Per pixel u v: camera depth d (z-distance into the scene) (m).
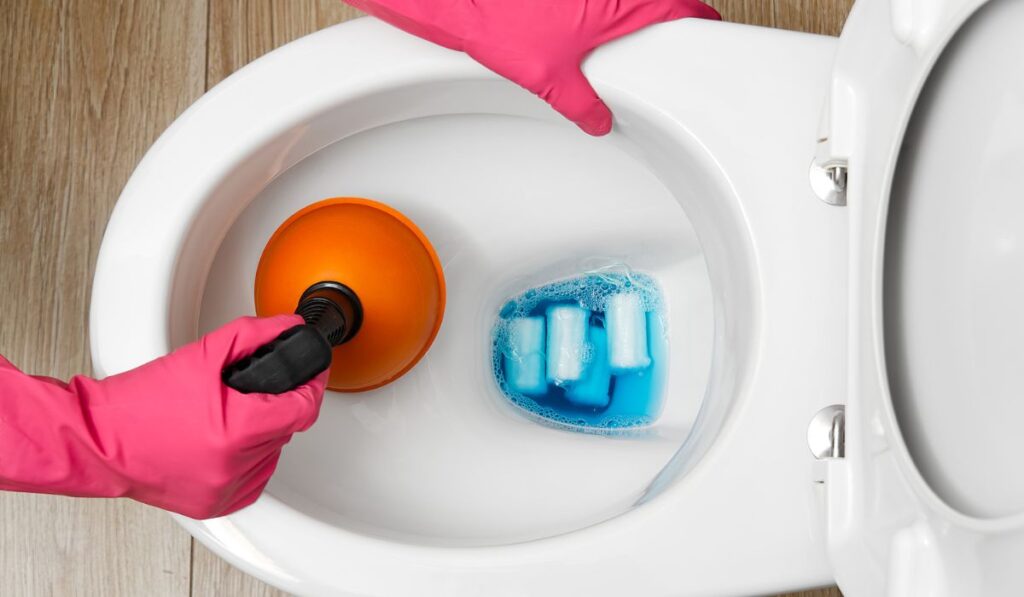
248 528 0.94
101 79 1.37
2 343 1.34
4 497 1.32
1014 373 0.76
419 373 1.12
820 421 0.93
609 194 1.12
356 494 1.06
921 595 0.83
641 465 1.09
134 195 0.97
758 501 0.93
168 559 1.32
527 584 0.93
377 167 1.09
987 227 0.78
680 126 0.97
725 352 1.03
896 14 0.84
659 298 1.20
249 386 0.89
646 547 0.93
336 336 0.95
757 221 0.95
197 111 0.98
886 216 0.84
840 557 0.91
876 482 0.87
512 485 1.09
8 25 1.37
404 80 0.99
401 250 1.03
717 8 1.36
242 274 1.08
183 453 0.89
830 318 0.94
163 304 0.96
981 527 0.75
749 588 0.93
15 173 1.36
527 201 1.13
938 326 0.82
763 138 0.96
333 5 1.38
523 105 1.04
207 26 1.38
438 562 0.93
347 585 0.93
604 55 0.98
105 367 0.96
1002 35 0.78
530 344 1.21
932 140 0.83
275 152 1.00
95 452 0.89
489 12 0.96
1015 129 0.77
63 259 1.35
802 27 1.36
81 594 1.32
